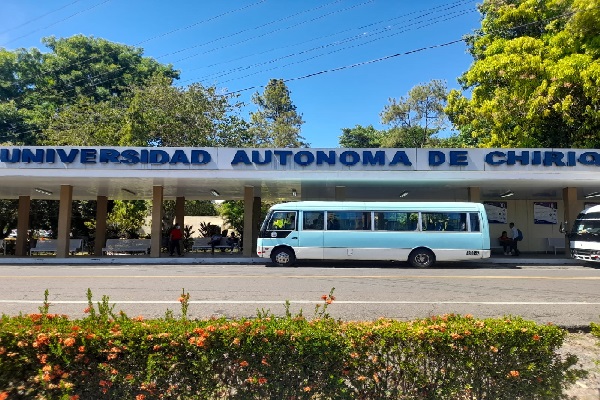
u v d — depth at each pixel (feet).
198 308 27.37
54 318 13.73
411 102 146.82
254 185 72.13
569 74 70.64
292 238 56.95
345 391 11.82
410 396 12.17
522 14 82.23
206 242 86.89
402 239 55.93
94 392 11.74
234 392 11.84
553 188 71.10
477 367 12.34
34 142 117.29
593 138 77.87
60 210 69.05
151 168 64.23
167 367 11.79
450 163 63.67
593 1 68.39
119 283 38.19
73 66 132.67
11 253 88.69
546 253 80.59
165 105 100.83
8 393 11.74
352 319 24.40
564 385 12.78
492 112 79.87
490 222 81.56
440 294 32.35
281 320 13.65
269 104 190.39
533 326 12.88
